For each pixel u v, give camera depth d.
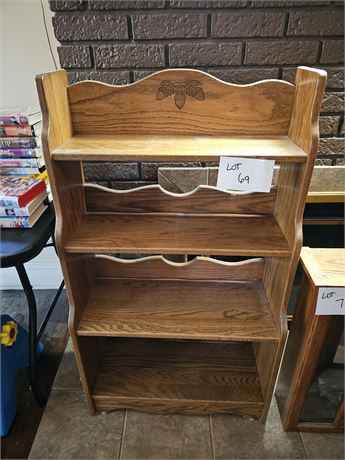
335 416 1.08
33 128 1.04
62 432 1.12
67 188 0.90
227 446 1.08
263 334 0.98
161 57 1.02
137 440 1.10
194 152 0.76
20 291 1.74
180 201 1.04
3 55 1.20
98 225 0.99
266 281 1.12
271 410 1.19
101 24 0.97
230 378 1.21
